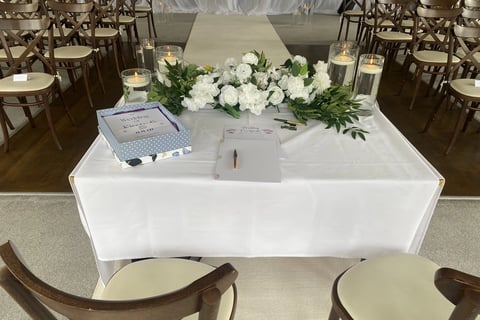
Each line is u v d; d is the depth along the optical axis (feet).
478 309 2.07
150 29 17.63
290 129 4.33
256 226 3.73
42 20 7.84
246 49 15.42
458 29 7.89
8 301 4.70
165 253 3.94
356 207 3.61
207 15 22.33
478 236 6.02
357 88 4.88
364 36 17.28
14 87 7.29
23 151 7.95
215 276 1.92
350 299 3.22
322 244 3.91
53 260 5.33
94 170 3.45
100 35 11.90
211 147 3.91
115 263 5.09
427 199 3.58
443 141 8.86
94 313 1.81
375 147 4.01
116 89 11.46
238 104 4.48
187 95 4.54
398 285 3.31
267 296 4.85
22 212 6.21
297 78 4.41
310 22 21.26
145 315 1.86
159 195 3.48
